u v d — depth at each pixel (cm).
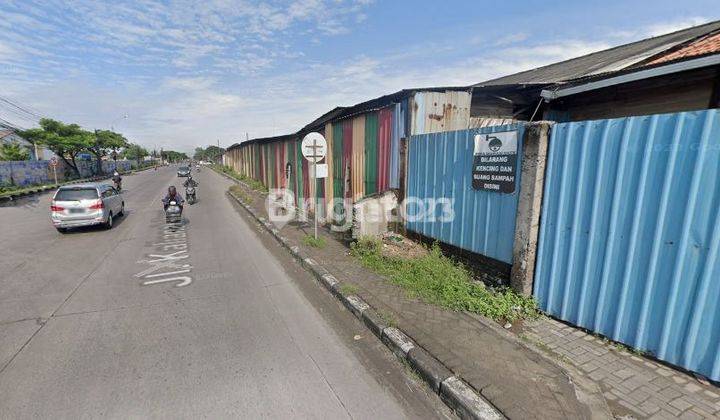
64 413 258
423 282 474
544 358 309
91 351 343
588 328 355
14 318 415
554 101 739
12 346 352
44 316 420
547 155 379
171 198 1012
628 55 780
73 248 750
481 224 473
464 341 339
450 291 441
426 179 582
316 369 317
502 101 786
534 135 380
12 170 2297
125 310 439
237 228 975
